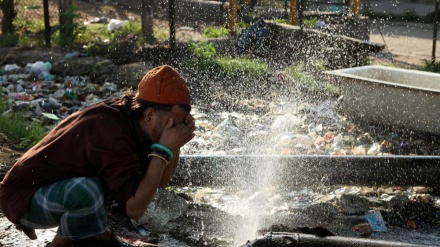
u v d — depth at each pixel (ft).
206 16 95.40
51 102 51.16
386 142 47.03
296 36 74.84
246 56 75.46
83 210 19.51
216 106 56.03
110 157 19.06
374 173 34.58
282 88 62.08
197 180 33.60
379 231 30.60
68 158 19.40
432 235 30.91
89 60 64.64
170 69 19.85
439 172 34.81
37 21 82.79
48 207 19.61
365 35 87.15
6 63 65.92
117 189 19.02
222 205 32.24
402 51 88.17
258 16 97.81
